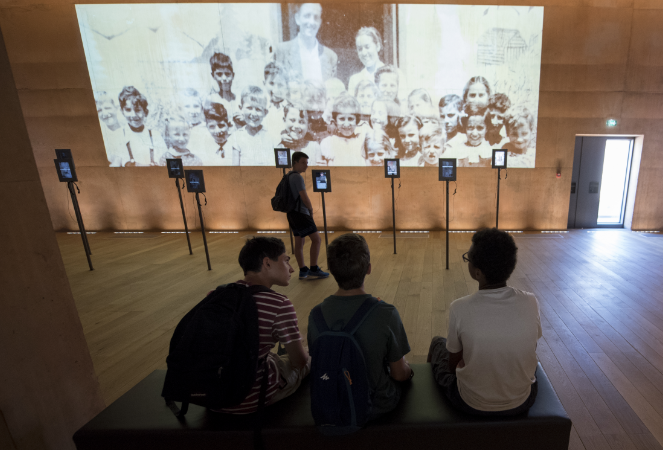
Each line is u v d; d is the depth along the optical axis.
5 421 1.41
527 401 1.43
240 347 1.35
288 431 1.42
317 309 1.42
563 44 5.78
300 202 4.08
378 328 1.34
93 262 5.30
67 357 1.66
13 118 1.41
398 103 6.27
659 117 5.88
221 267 4.94
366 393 1.29
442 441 1.42
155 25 6.26
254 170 6.81
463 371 1.36
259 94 6.45
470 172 6.41
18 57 6.48
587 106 5.96
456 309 1.36
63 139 6.88
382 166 6.56
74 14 6.24
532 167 6.27
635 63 5.72
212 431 1.43
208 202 7.04
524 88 6.00
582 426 1.90
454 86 6.11
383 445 1.43
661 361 2.47
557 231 6.40
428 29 5.94
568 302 3.43
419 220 6.73
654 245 5.39
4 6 6.23
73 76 6.54
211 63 6.38
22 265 1.45
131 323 3.35
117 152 6.89
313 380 1.28
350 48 6.12
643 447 1.77
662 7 5.45
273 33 6.17
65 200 7.19
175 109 6.62
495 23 5.82
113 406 1.62
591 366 2.42
